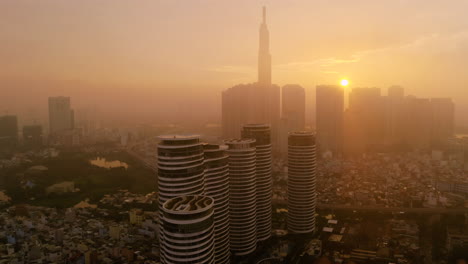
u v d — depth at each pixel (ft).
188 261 563.89
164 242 587.68
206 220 578.25
